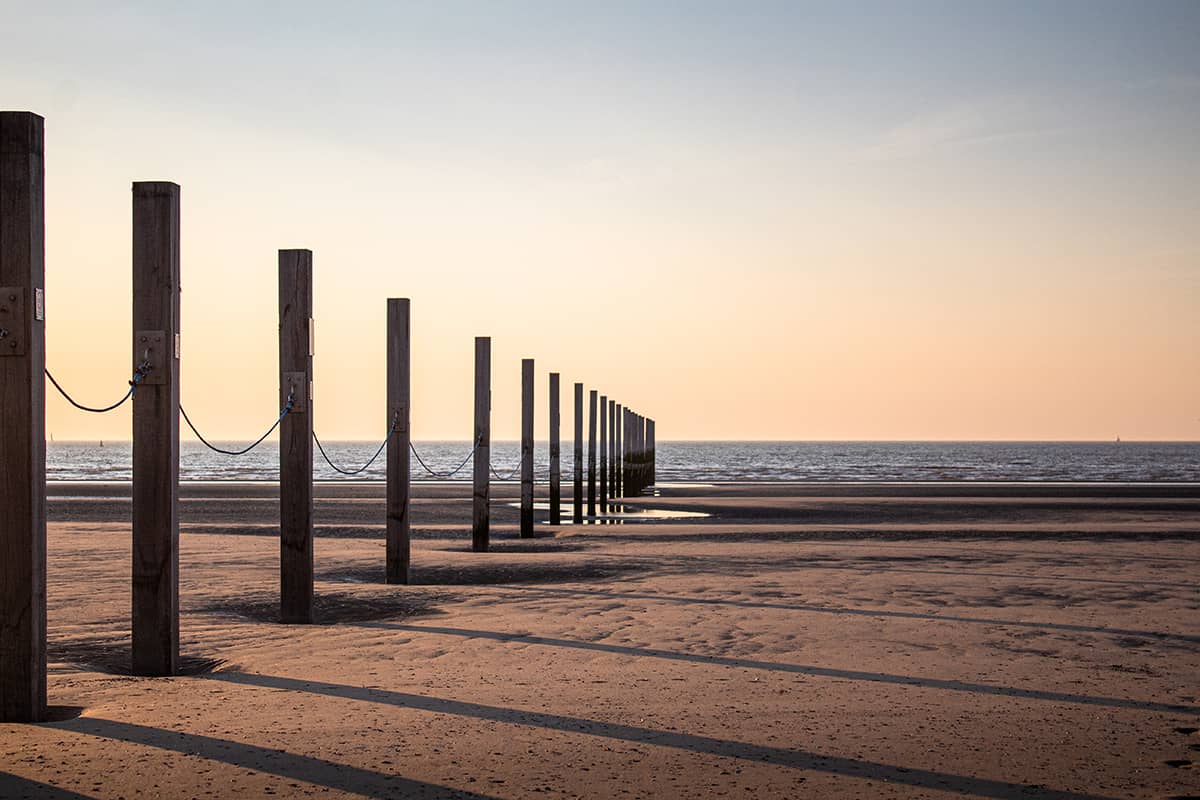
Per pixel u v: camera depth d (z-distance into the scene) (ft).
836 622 31.07
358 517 81.41
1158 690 21.86
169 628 22.20
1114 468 282.77
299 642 27.32
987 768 15.66
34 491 17.33
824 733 17.75
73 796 13.48
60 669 23.40
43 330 17.70
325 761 15.39
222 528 68.80
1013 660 25.29
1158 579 41.78
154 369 21.42
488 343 53.62
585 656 25.54
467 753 16.05
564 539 62.54
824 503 106.01
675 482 182.91
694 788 14.46
